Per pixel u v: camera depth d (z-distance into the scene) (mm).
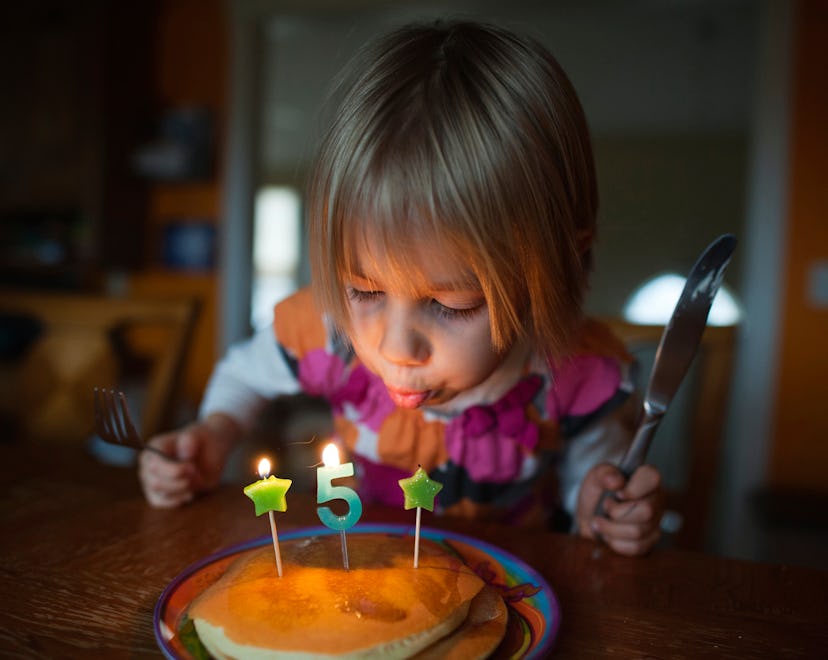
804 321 2121
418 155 416
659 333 932
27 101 2605
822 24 2080
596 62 4031
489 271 426
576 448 711
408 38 469
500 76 445
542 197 448
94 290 2904
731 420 2264
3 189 2666
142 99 2736
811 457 2137
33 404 1127
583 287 532
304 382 743
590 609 446
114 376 1105
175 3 2770
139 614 427
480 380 469
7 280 2691
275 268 6828
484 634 389
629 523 534
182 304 1084
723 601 461
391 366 458
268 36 2760
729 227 5656
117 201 2641
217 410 756
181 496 617
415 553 442
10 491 646
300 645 352
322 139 468
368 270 434
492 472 694
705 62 3963
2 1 2605
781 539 2070
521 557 527
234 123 2664
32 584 462
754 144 2184
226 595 399
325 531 529
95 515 591
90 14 2494
